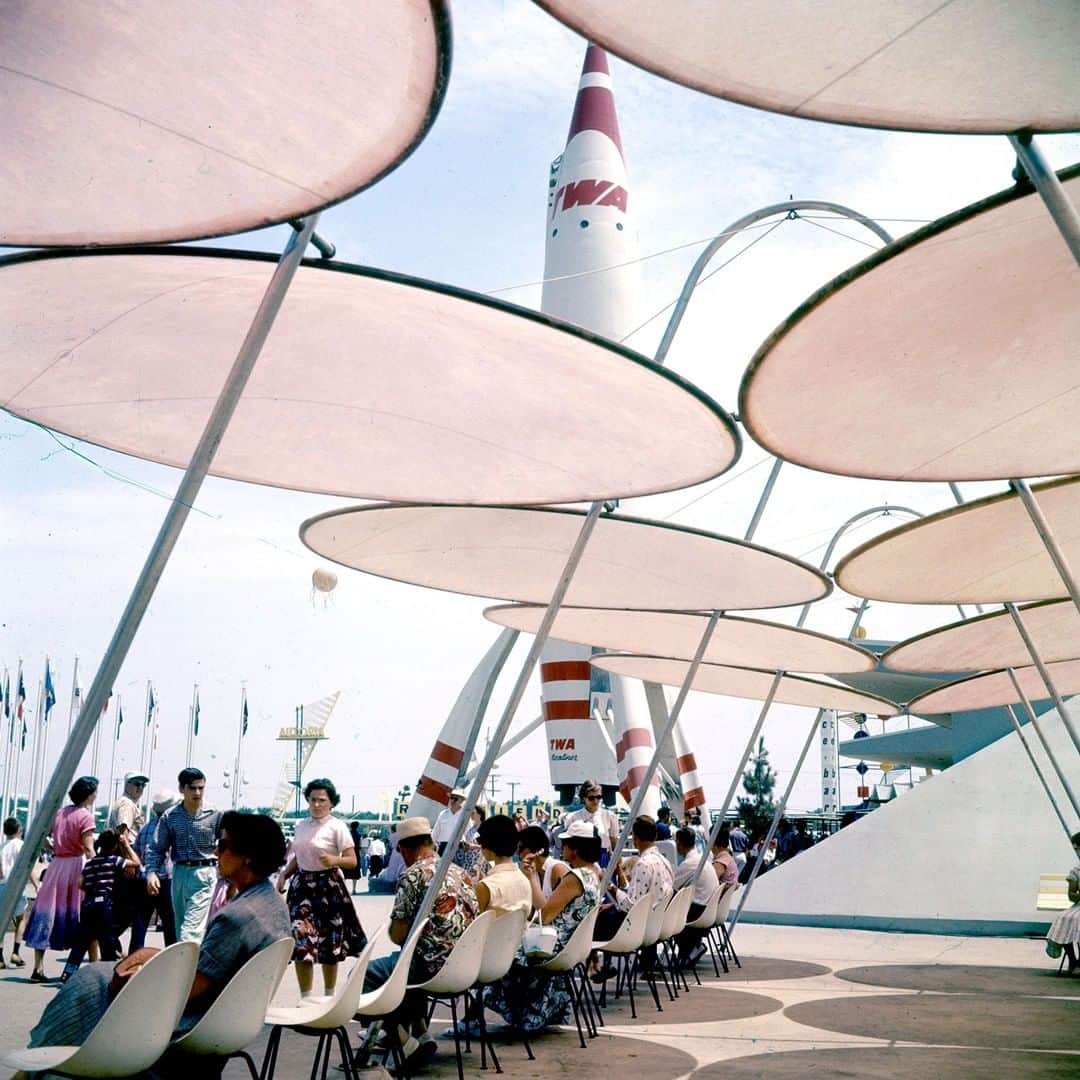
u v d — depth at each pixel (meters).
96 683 4.08
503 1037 7.52
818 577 8.78
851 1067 6.55
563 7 3.52
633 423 6.02
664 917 8.83
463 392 6.12
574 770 27.42
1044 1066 6.62
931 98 3.92
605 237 26.72
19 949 11.59
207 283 5.05
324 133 3.84
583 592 9.81
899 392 5.87
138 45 3.61
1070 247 4.07
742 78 3.86
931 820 16.86
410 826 6.66
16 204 4.54
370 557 8.97
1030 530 8.49
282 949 4.11
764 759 73.56
